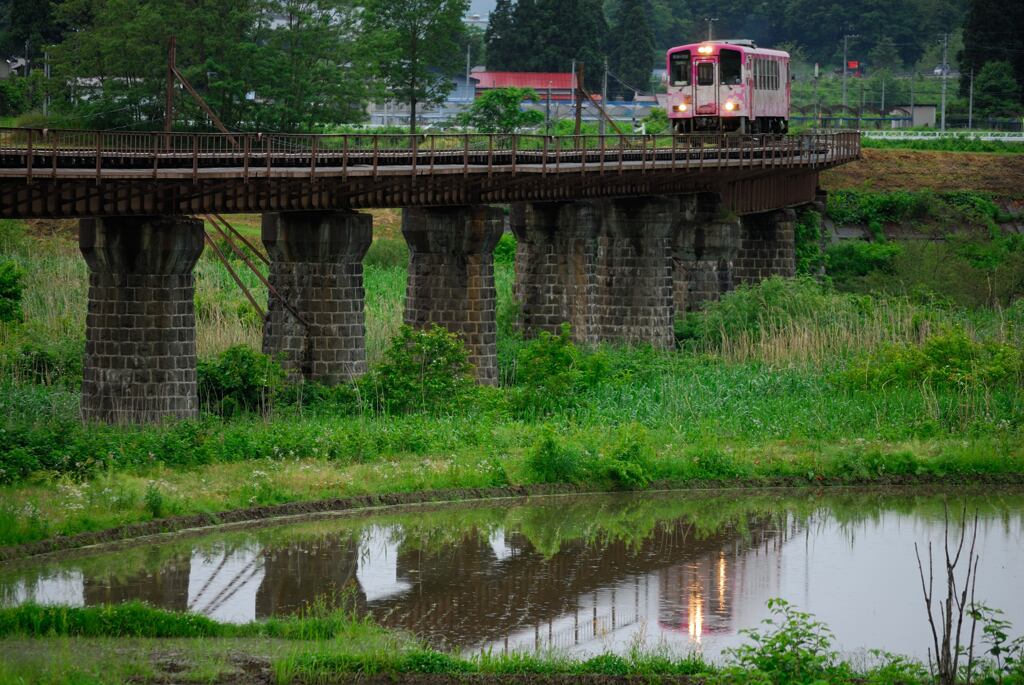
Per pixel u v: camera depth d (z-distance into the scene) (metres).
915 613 78.69
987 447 117.69
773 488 111.12
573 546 92.12
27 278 154.50
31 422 106.50
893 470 114.38
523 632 73.56
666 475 110.38
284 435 106.88
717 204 181.62
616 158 158.75
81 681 58.50
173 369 110.88
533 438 114.25
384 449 108.88
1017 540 96.31
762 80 193.00
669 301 168.00
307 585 80.31
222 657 63.53
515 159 134.50
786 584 84.31
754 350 152.75
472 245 136.00
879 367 136.75
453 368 124.94
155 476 96.81
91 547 85.25
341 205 123.56
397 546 90.06
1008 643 72.81
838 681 58.31
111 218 108.69
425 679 62.25
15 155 100.12
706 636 73.69
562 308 157.75
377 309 159.88
